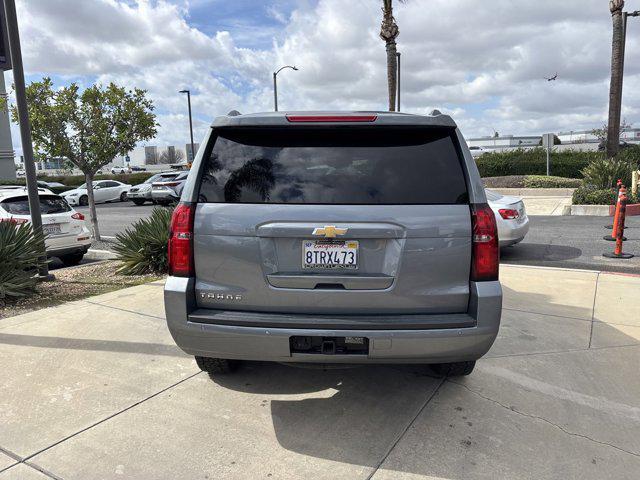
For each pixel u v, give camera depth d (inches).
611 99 681.0
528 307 224.8
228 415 133.6
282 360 119.6
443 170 118.9
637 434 125.0
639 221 502.6
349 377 155.9
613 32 668.1
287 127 121.9
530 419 131.6
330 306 117.6
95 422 129.9
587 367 162.1
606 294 244.7
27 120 277.6
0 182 1154.7
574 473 110.2
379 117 119.6
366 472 110.4
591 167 634.2
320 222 115.1
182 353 173.6
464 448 119.0
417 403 139.8
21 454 116.6
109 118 445.7
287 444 120.7
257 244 117.1
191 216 119.8
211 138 124.7
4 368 161.0
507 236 335.0
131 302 236.2
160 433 125.3
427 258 115.5
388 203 116.0
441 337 114.3
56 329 197.2
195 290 121.7
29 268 284.7
